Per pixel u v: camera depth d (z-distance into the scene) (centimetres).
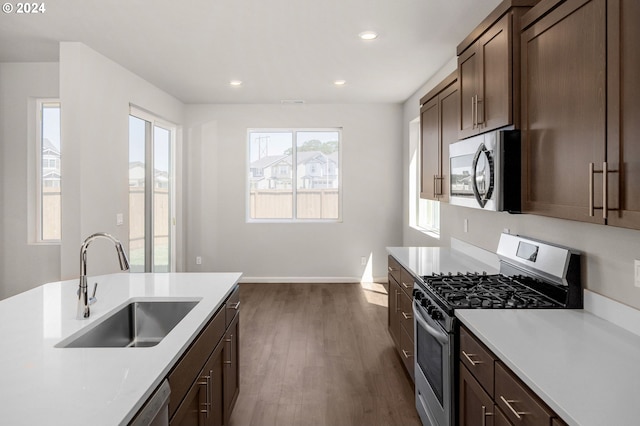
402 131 648
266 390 311
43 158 433
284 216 666
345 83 516
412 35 352
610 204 143
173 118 593
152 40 362
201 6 296
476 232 362
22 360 142
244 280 655
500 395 157
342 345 400
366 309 517
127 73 453
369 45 378
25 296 227
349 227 655
